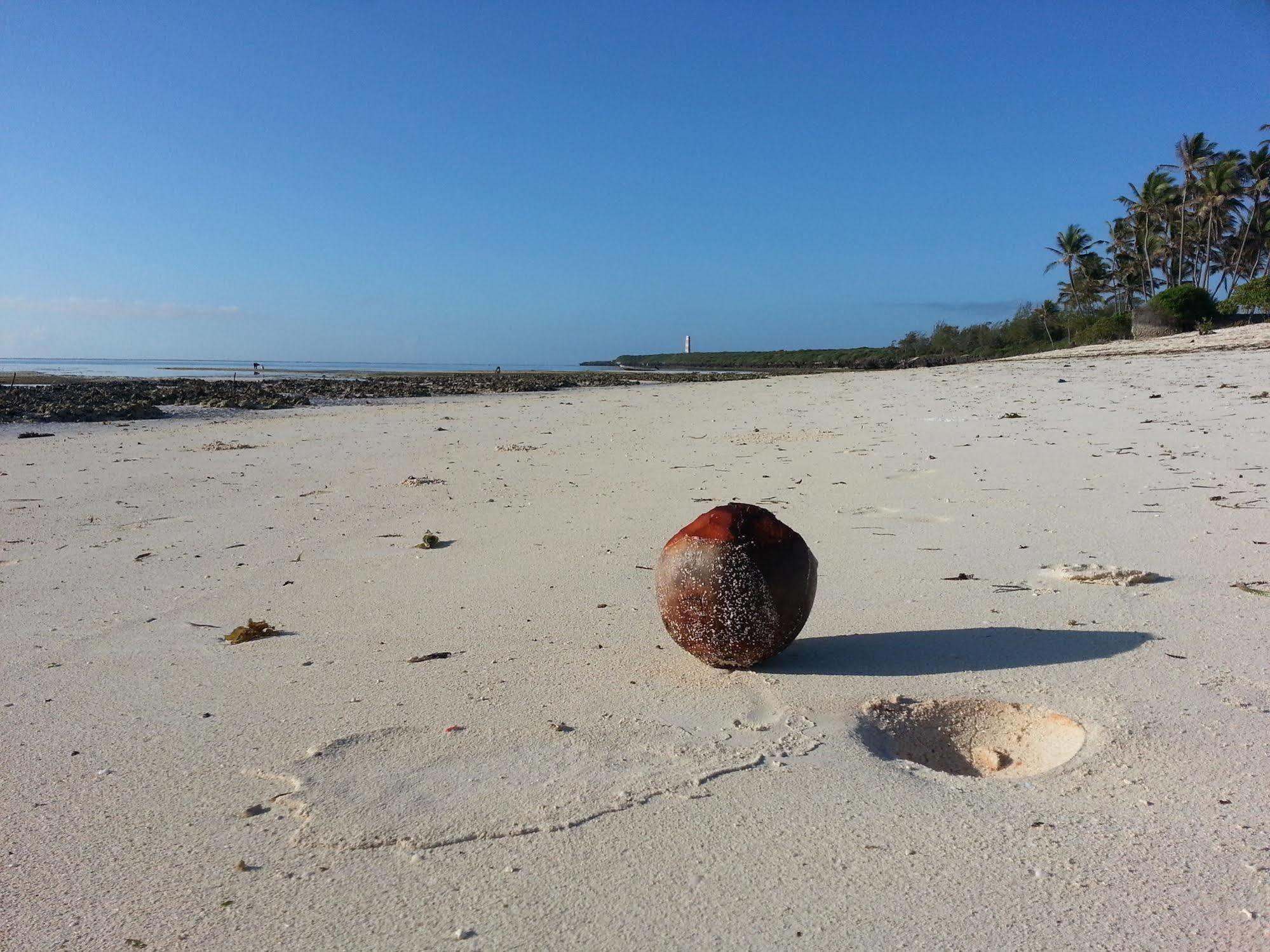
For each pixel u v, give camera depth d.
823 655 1.22
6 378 14.09
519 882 0.74
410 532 2.05
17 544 2.00
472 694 1.11
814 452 3.09
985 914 0.69
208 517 2.27
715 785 0.88
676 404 5.91
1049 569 1.55
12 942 0.69
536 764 0.92
